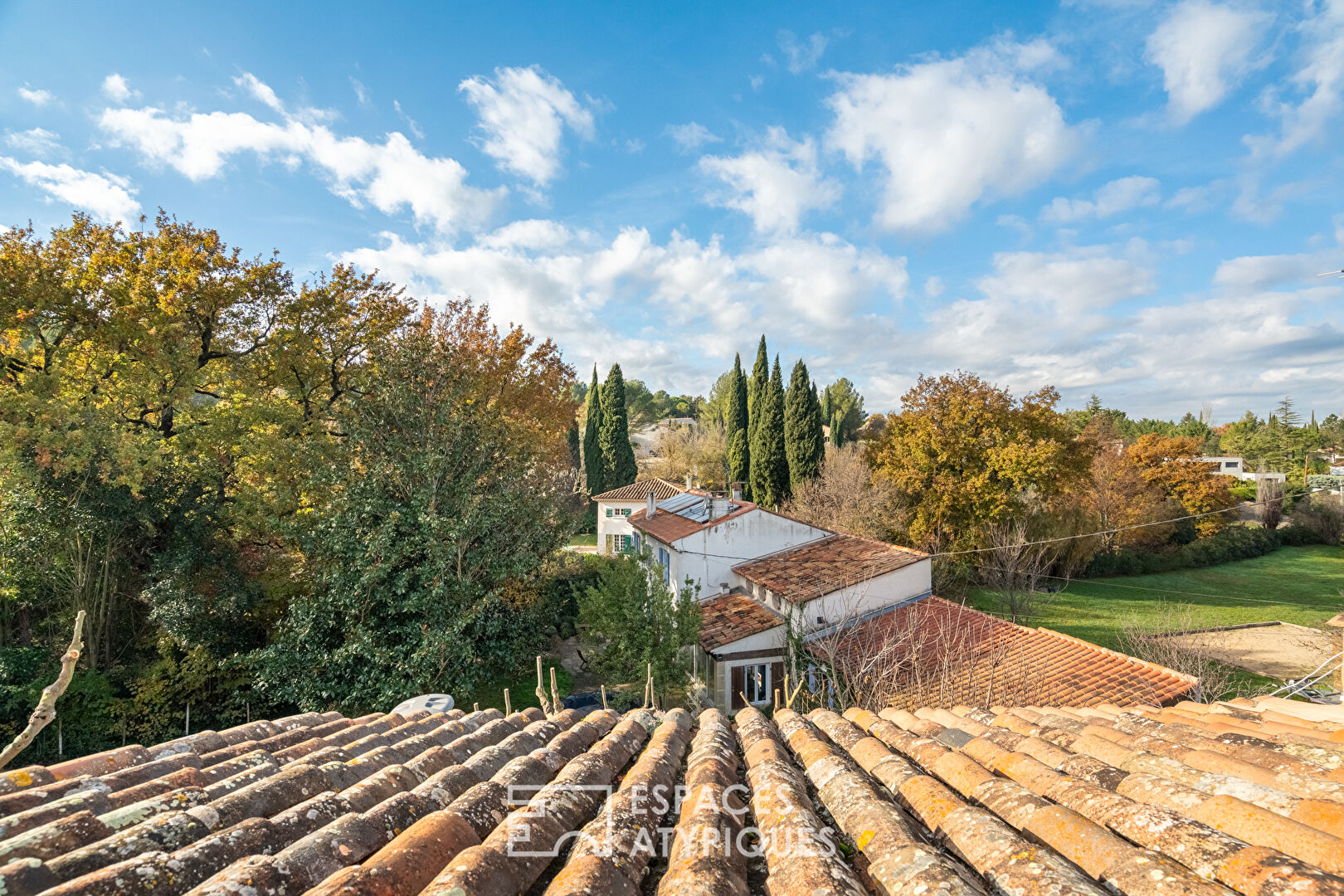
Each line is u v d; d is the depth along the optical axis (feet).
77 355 53.21
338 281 69.46
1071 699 40.73
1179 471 141.79
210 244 58.39
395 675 47.39
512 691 61.00
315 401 68.80
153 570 48.52
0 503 45.52
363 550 48.75
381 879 7.45
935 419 106.22
